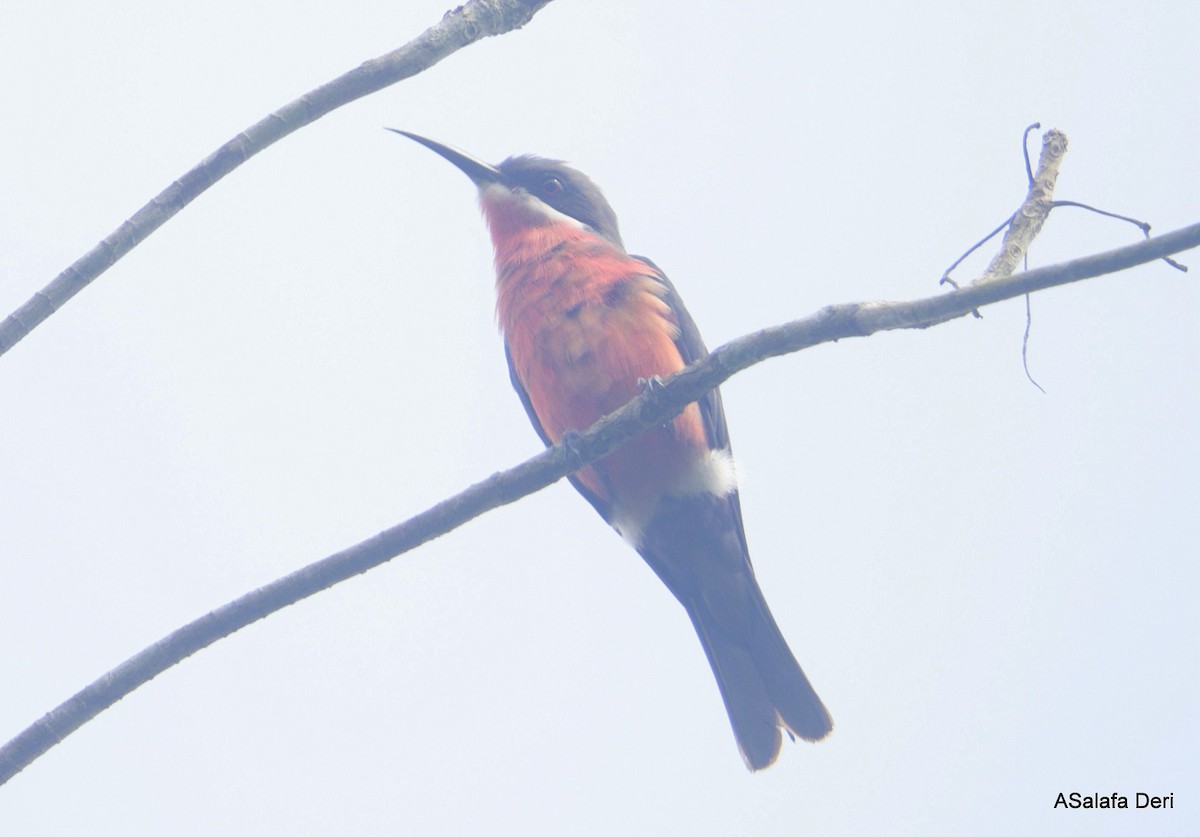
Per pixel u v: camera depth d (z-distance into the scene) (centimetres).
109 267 754
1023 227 828
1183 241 662
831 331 784
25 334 742
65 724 787
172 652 802
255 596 816
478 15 795
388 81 777
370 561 834
